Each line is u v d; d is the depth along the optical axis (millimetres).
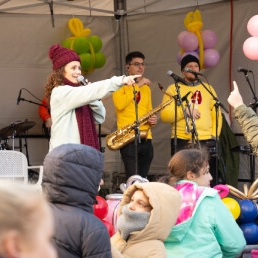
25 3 10242
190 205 4020
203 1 10242
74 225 2850
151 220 3516
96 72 10672
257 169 9852
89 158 2980
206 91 8602
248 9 9844
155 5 10602
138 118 8555
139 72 8773
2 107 10391
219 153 9062
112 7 10656
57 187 2934
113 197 5934
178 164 4172
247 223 6348
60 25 10500
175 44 10492
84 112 5812
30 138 10594
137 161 8031
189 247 3984
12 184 1487
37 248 1440
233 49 9984
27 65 10453
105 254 2873
